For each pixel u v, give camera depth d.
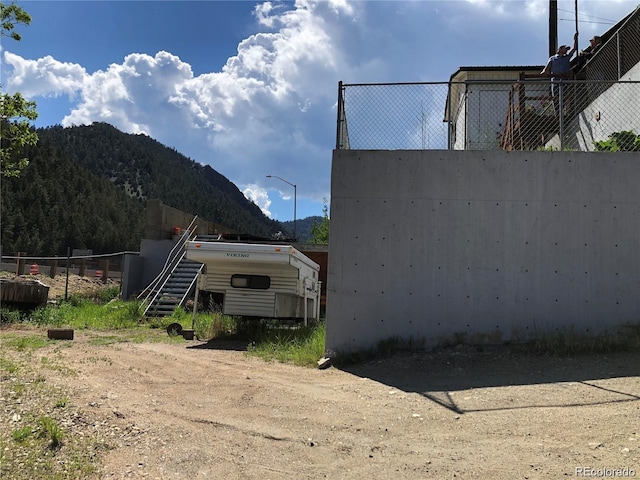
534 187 8.95
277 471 4.16
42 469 3.97
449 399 6.07
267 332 12.17
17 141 13.47
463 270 8.87
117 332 13.14
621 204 8.84
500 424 5.09
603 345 7.85
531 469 4.02
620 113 10.85
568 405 5.53
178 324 12.84
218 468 4.19
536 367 7.29
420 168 9.07
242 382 7.06
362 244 9.00
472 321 8.77
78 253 47.22
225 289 12.67
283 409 5.81
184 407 5.79
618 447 4.32
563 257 8.80
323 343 9.54
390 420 5.40
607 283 8.71
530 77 13.02
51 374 6.83
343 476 4.06
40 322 13.98
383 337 8.83
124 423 5.09
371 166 9.12
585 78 13.93
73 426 4.84
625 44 11.77
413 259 8.93
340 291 8.94
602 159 8.94
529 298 8.76
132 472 4.05
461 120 10.99
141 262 23.97
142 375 7.34
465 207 8.96
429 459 4.33
